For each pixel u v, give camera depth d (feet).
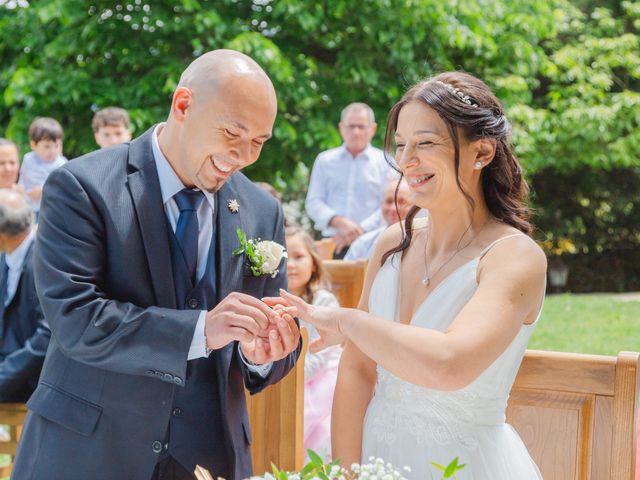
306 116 36.29
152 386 7.20
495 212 7.08
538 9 40.34
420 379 5.99
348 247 23.86
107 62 35.81
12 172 22.86
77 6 33.53
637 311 33.65
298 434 8.97
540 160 41.65
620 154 41.83
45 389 7.42
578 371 8.05
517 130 40.01
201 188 7.30
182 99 7.06
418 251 7.39
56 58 35.14
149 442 7.23
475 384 6.86
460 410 6.91
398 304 7.34
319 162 25.30
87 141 35.12
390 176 21.17
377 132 36.35
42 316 13.23
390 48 35.37
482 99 6.75
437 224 7.13
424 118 6.61
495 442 7.01
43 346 12.88
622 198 47.03
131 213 7.23
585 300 37.11
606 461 7.96
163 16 33.50
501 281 6.48
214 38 33.96
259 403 9.04
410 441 6.98
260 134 6.97
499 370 6.86
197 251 7.48
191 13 34.60
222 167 7.06
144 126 33.42
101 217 7.15
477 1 38.58
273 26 35.55
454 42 37.14
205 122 6.88
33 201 23.57
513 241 6.75
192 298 7.43
